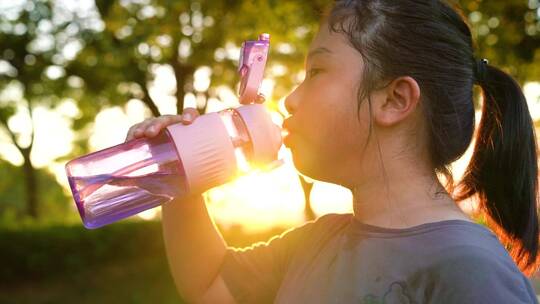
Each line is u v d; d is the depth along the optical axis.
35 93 14.22
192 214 1.46
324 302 1.12
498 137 1.28
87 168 1.32
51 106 15.28
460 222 1.04
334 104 1.12
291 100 1.18
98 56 11.58
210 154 1.20
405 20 1.12
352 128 1.11
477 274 0.93
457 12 1.21
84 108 14.86
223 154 1.21
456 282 0.95
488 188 1.30
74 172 1.33
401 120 1.11
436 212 1.09
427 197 1.11
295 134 1.18
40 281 9.60
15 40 12.23
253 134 1.21
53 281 9.57
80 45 11.72
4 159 22.83
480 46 6.77
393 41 1.10
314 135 1.14
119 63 11.30
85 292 8.54
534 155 1.28
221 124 1.23
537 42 6.95
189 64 11.67
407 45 1.11
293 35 8.52
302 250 1.31
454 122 1.13
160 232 11.80
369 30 1.11
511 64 7.06
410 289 1.01
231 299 1.43
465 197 1.34
